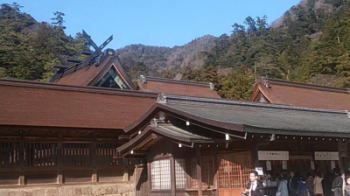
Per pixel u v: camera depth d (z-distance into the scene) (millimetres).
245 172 14930
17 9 121688
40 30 104562
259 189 13312
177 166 16375
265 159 15094
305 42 105625
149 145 17109
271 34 119500
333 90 41344
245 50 112250
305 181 16312
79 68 34344
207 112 17125
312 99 38031
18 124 18500
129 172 21875
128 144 17234
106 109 22828
